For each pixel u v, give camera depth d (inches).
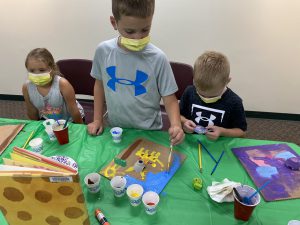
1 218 31.0
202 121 53.1
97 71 52.3
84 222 28.4
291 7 83.9
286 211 31.9
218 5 86.6
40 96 61.2
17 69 111.2
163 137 45.8
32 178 24.8
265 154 41.2
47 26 99.0
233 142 44.4
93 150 42.8
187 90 55.2
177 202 33.4
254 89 101.4
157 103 53.1
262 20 87.2
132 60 47.1
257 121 105.3
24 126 48.7
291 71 95.3
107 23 95.1
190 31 92.4
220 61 46.4
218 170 38.6
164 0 88.0
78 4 92.8
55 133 42.6
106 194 34.7
